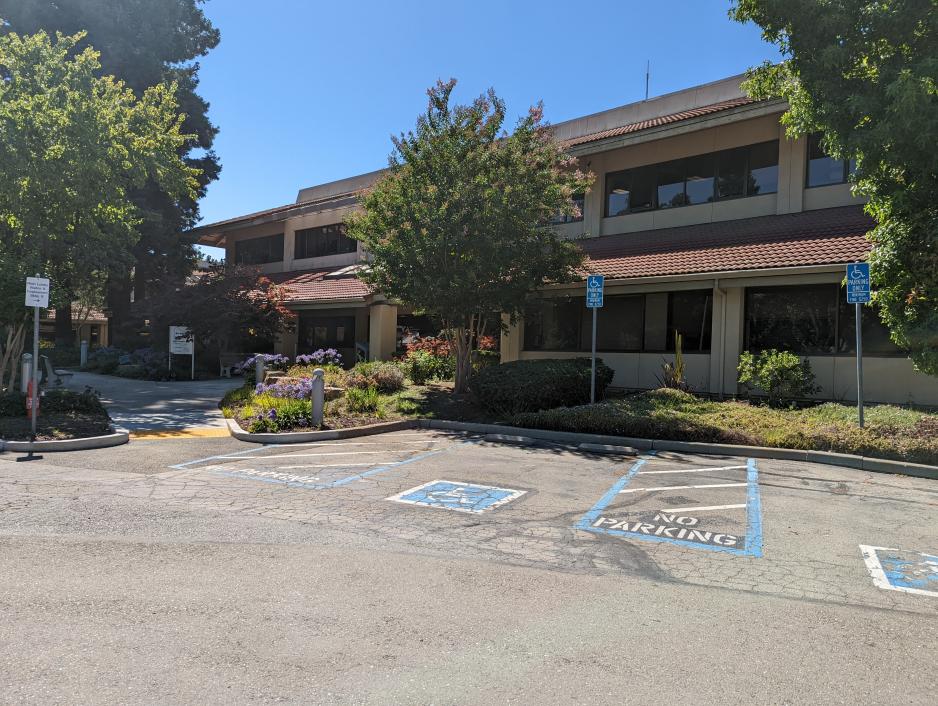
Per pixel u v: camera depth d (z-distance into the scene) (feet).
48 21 90.53
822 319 45.01
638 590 14.55
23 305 38.55
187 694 9.75
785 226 48.55
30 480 24.43
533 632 12.25
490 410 42.80
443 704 9.66
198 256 105.09
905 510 21.72
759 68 32.27
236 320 73.82
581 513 20.99
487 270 44.37
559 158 48.67
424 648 11.48
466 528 19.10
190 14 107.14
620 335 54.95
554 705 9.69
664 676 10.64
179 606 13.05
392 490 23.71
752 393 47.29
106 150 48.88
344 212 83.61
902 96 25.58
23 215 47.85
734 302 47.98
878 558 16.92
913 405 39.17
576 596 14.11
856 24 28.48
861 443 29.78
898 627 12.78
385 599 13.67
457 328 49.93
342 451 32.04
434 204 44.19
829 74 29.43
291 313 79.25
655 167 58.95
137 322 93.50
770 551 17.42
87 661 10.69
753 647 11.78
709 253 48.37
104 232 54.39
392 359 69.21
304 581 14.58
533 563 16.24
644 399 42.19
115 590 13.82
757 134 52.75
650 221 58.80
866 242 41.52
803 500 22.98
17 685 9.87
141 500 21.61
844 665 11.15
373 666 10.78
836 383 43.96
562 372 44.06
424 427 41.37
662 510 21.45
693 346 50.80
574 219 63.57
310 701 9.66
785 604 13.87
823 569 16.06
